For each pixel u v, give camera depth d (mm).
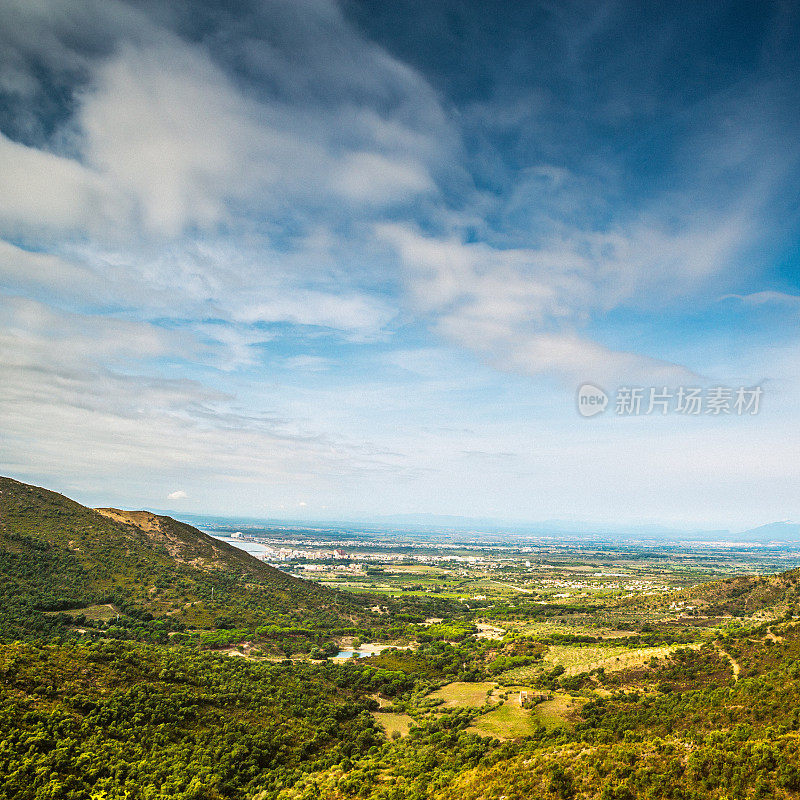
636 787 45344
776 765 43156
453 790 52969
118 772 56156
